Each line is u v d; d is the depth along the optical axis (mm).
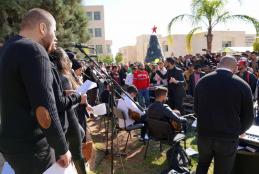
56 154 1910
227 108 3166
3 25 14344
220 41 41562
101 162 5113
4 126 1939
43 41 2094
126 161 5199
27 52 1844
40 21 2053
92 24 52094
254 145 3309
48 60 1911
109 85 4355
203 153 3439
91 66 4828
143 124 5699
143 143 6113
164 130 4719
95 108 4312
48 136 1863
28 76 1811
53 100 1870
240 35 42281
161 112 4789
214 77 3270
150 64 13891
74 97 2656
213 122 3221
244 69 7039
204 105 3285
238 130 3201
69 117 3057
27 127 1932
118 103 5633
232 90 3148
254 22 16766
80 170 3209
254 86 6832
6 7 14711
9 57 1863
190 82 8805
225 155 3256
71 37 18109
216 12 17031
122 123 5621
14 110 1902
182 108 7805
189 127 6391
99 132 7004
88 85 2955
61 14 17469
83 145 4262
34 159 1971
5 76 1868
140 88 9797
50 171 1942
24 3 15211
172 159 4488
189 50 18938
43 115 1813
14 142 1926
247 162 3412
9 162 2014
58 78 2352
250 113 3193
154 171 4770
